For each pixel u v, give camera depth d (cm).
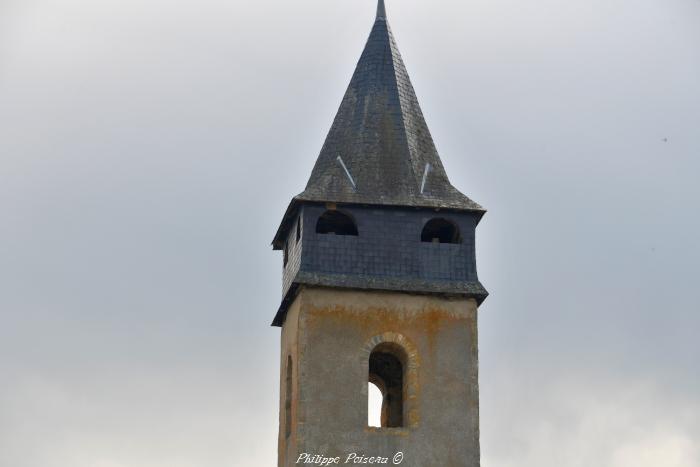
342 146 6825
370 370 7000
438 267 6488
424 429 6266
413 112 6988
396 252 6481
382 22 7231
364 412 6266
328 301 6388
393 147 6781
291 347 6575
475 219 6594
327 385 6278
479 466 6234
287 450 6481
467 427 6288
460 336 6419
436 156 6881
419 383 6334
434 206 6525
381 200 6512
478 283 6481
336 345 6334
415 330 6406
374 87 6994
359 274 6419
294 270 6569
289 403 6594
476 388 6353
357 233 6500
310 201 6450
